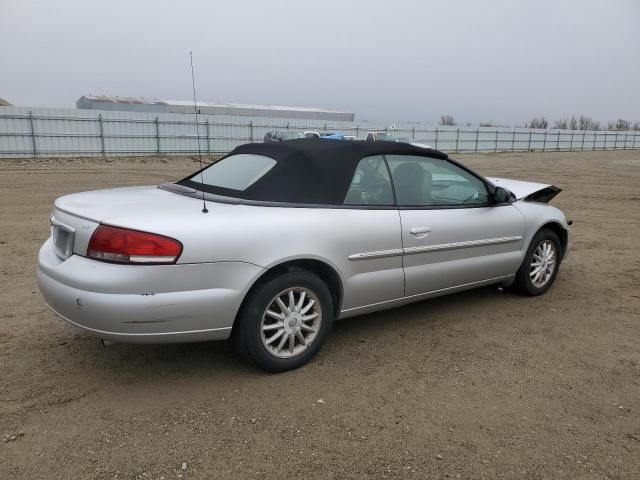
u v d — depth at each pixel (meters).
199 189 3.82
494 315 4.74
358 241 3.73
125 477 2.46
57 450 2.65
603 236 8.86
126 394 3.22
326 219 3.60
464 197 4.62
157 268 2.98
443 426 2.94
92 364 3.61
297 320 3.54
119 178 19.41
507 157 42.34
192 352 3.83
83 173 21.64
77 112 32.16
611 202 13.85
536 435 2.88
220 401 3.16
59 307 3.15
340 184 3.76
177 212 3.20
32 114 30.88
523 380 3.51
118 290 2.94
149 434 2.80
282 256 3.35
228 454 2.65
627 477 2.54
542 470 2.58
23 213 10.36
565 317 4.71
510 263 4.92
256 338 3.36
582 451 2.74
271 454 2.66
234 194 3.56
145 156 34.03
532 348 4.03
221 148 37.91
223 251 3.15
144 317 2.99
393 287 4.02
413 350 3.96
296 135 28.86
